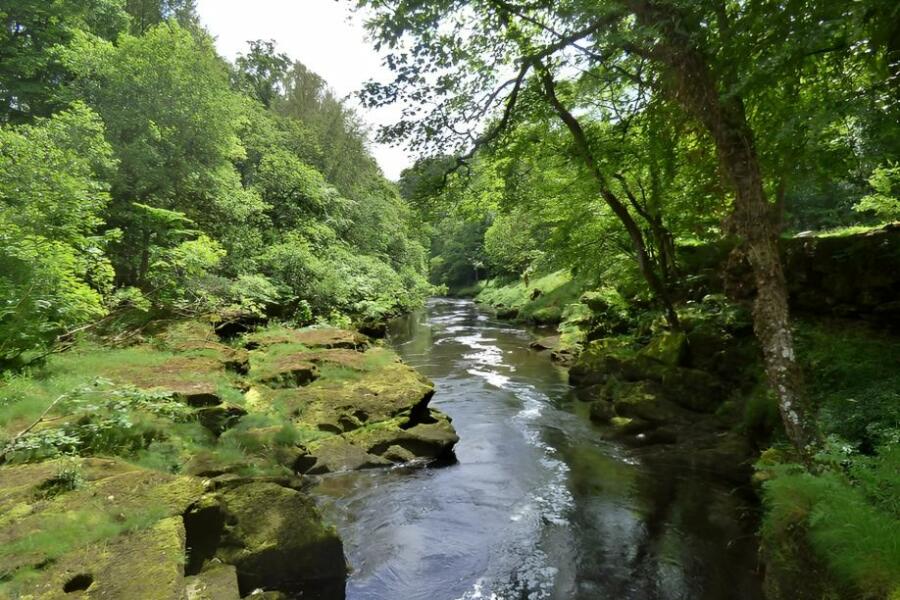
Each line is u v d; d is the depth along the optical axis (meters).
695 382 9.54
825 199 18.39
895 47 4.93
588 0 5.65
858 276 8.76
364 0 6.71
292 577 4.68
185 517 4.19
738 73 5.07
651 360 10.76
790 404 4.78
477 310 38.81
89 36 14.05
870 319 8.54
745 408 8.31
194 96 14.14
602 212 13.12
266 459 6.33
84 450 5.04
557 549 5.70
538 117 9.84
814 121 4.76
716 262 12.48
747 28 4.94
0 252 7.09
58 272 7.40
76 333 8.85
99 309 8.48
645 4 5.16
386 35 6.82
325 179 32.97
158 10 22.80
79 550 3.43
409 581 5.04
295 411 8.47
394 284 29.06
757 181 5.13
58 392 5.97
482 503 6.85
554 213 13.36
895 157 6.90
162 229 13.31
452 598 4.79
